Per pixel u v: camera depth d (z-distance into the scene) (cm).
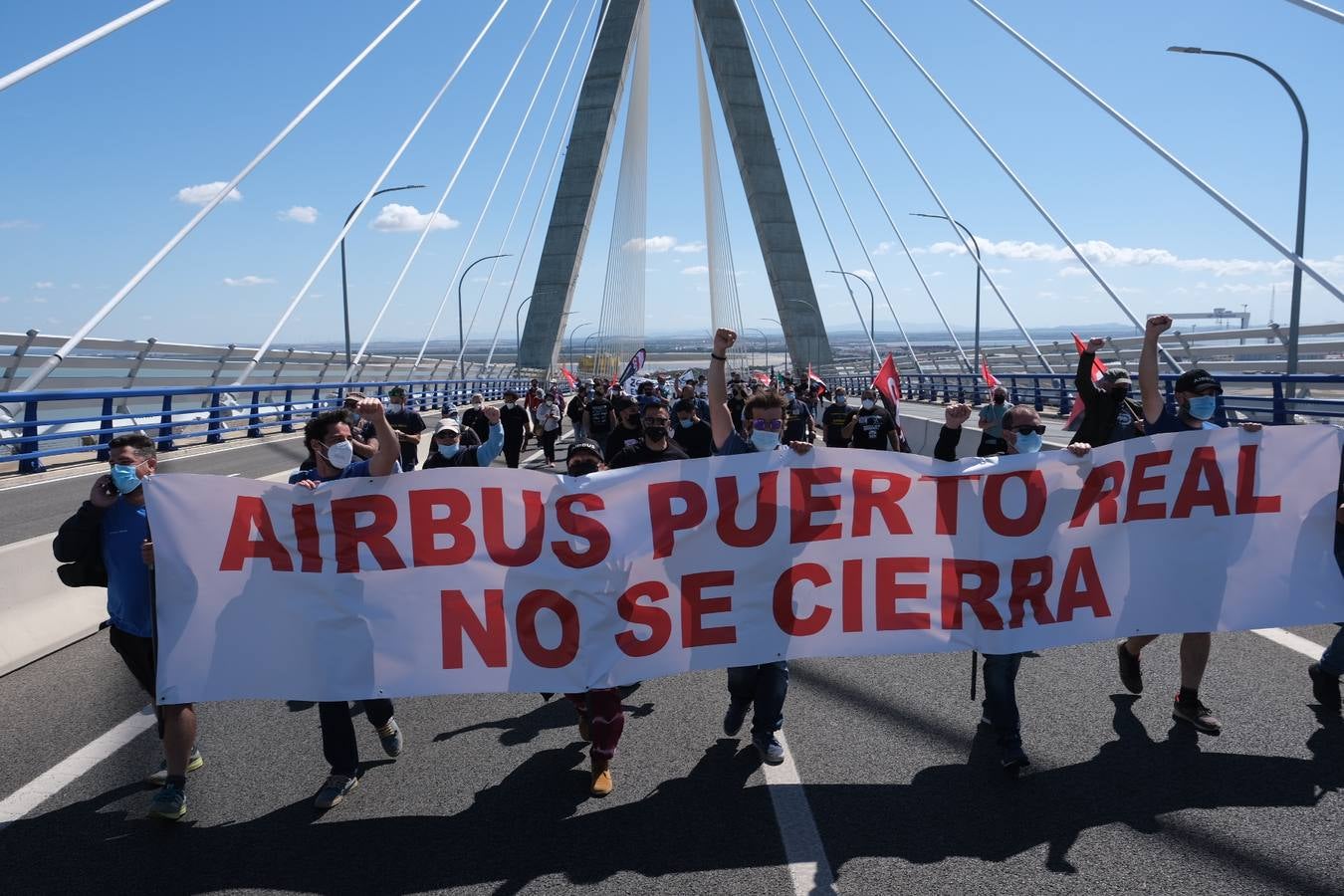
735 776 445
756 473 474
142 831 398
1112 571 492
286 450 2178
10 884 354
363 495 446
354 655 443
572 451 519
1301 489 496
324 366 3434
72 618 692
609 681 456
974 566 484
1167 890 334
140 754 483
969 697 545
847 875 350
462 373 4675
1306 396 2017
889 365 1338
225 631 434
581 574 460
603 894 342
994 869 351
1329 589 497
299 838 390
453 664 452
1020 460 485
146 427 2009
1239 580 495
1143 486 492
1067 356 4053
